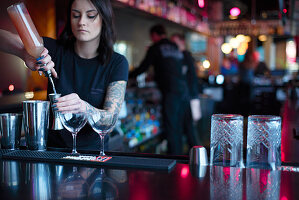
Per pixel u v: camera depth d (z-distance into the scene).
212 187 0.72
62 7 3.00
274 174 0.81
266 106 3.60
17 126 1.14
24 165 0.92
